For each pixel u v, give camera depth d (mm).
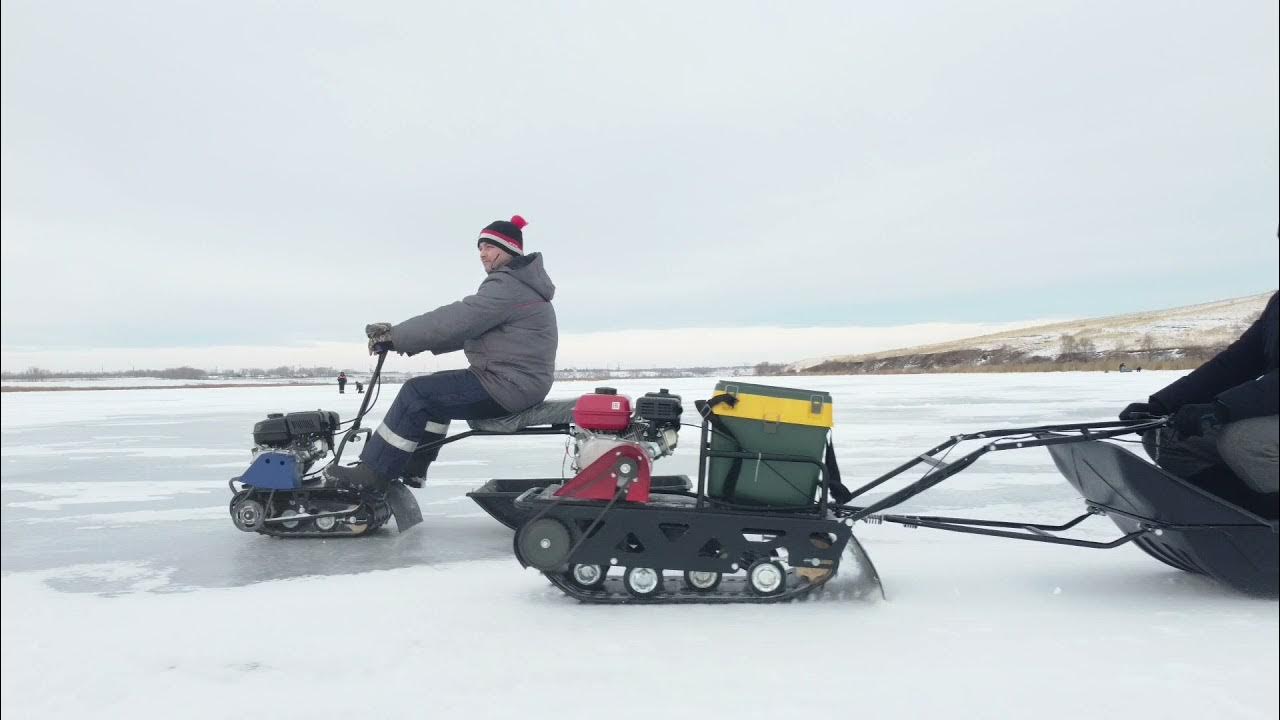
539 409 4488
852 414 13727
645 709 2139
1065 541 3156
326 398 26734
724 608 3018
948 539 4305
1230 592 3186
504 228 4438
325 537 4527
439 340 4176
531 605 3096
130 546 4391
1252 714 2055
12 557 4152
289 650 2627
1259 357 3285
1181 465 3438
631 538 3232
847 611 2961
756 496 3197
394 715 2139
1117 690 2215
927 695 2197
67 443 10766
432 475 7227
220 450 9758
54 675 2439
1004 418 12258
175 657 2584
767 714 2096
